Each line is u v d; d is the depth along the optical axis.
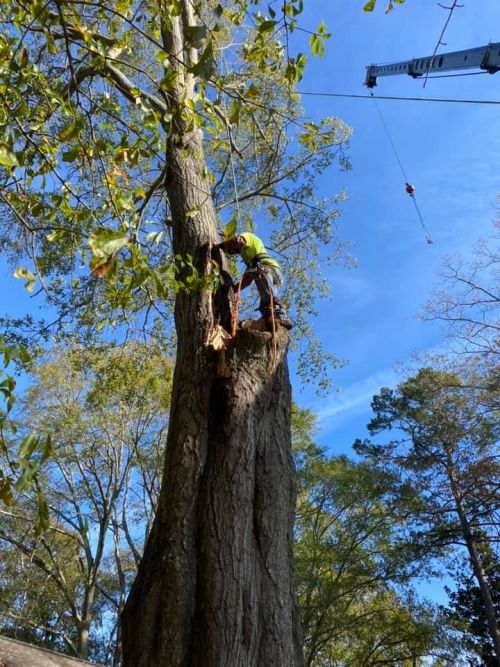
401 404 25.83
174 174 5.73
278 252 11.95
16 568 22.38
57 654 6.94
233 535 4.10
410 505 24.19
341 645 24.12
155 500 22.81
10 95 4.14
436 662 24.34
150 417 20.92
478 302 19.83
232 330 5.04
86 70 6.25
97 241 3.40
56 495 22.02
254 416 4.58
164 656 3.74
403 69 14.84
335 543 23.14
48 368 20.28
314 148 6.18
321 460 24.25
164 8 4.45
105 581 27.52
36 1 3.85
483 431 23.67
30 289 3.39
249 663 3.76
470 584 26.47
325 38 4.22
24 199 4.50
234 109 4.79
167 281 4.66
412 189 15.85
